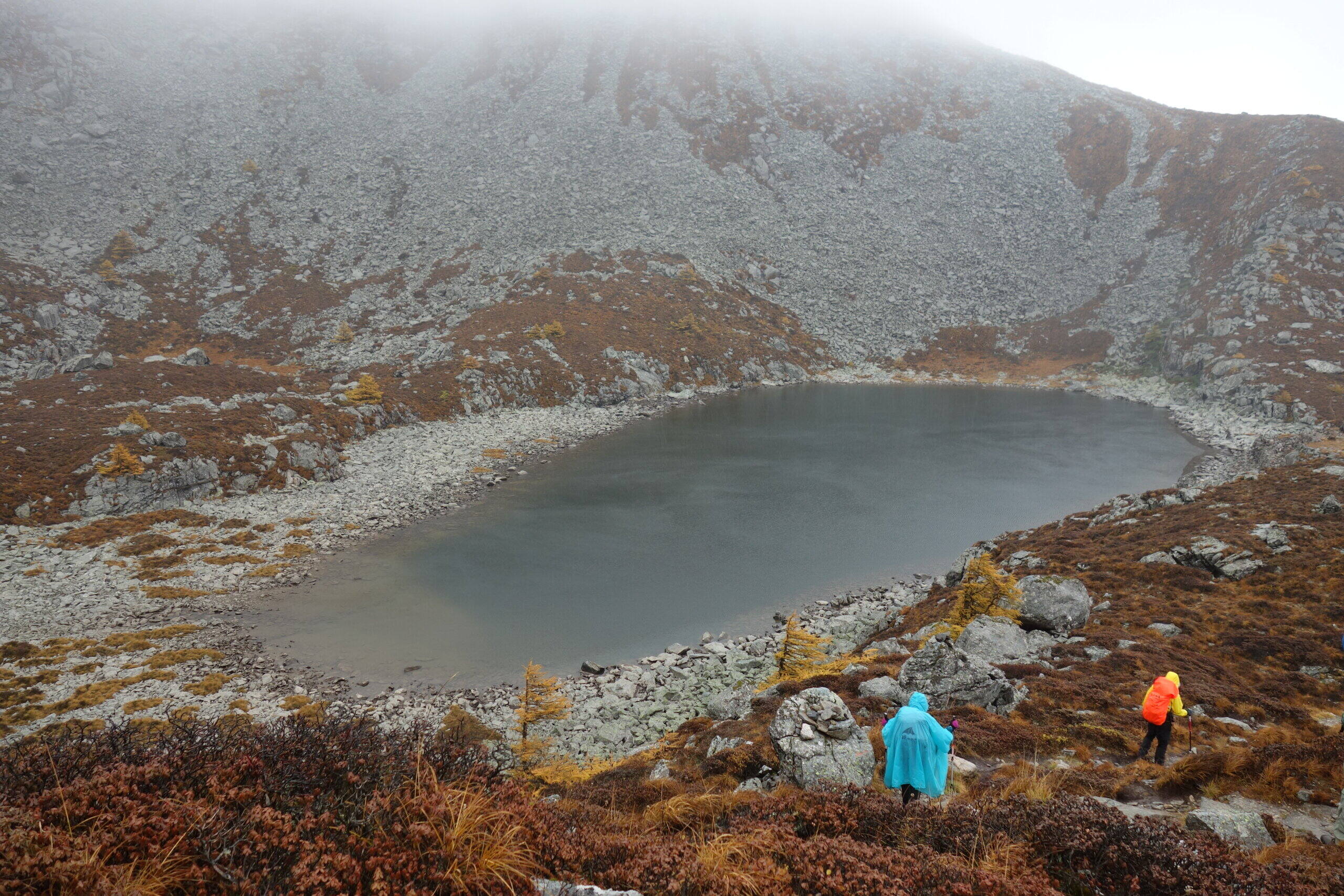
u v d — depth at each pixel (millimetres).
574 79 176750
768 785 12211
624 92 172125
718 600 39438
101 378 68438
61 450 51031
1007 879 5793
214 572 41312
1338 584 26781
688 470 66250
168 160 132125
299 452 59875
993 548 41812
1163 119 161625
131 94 142375
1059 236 147750
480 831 5074
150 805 4441
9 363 80250
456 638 34469
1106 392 110688
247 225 124750
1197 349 104438
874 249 146375
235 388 72938
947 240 149875
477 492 58781
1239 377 92688
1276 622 24875
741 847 6016
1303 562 28875
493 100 169625
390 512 53125
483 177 144500
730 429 84250
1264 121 141875
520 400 89062
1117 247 140500
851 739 12180
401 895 4258
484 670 31359
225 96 152875
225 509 51344
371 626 35625
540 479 62812
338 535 48312
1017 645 22703
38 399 61844
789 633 23391
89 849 3902
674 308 117625
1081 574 32906
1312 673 21188
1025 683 18281
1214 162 141875
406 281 118375
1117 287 133250
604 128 159375
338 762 5469
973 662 17312
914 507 56000
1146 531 38250
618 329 108125
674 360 107500
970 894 5426
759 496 58594
